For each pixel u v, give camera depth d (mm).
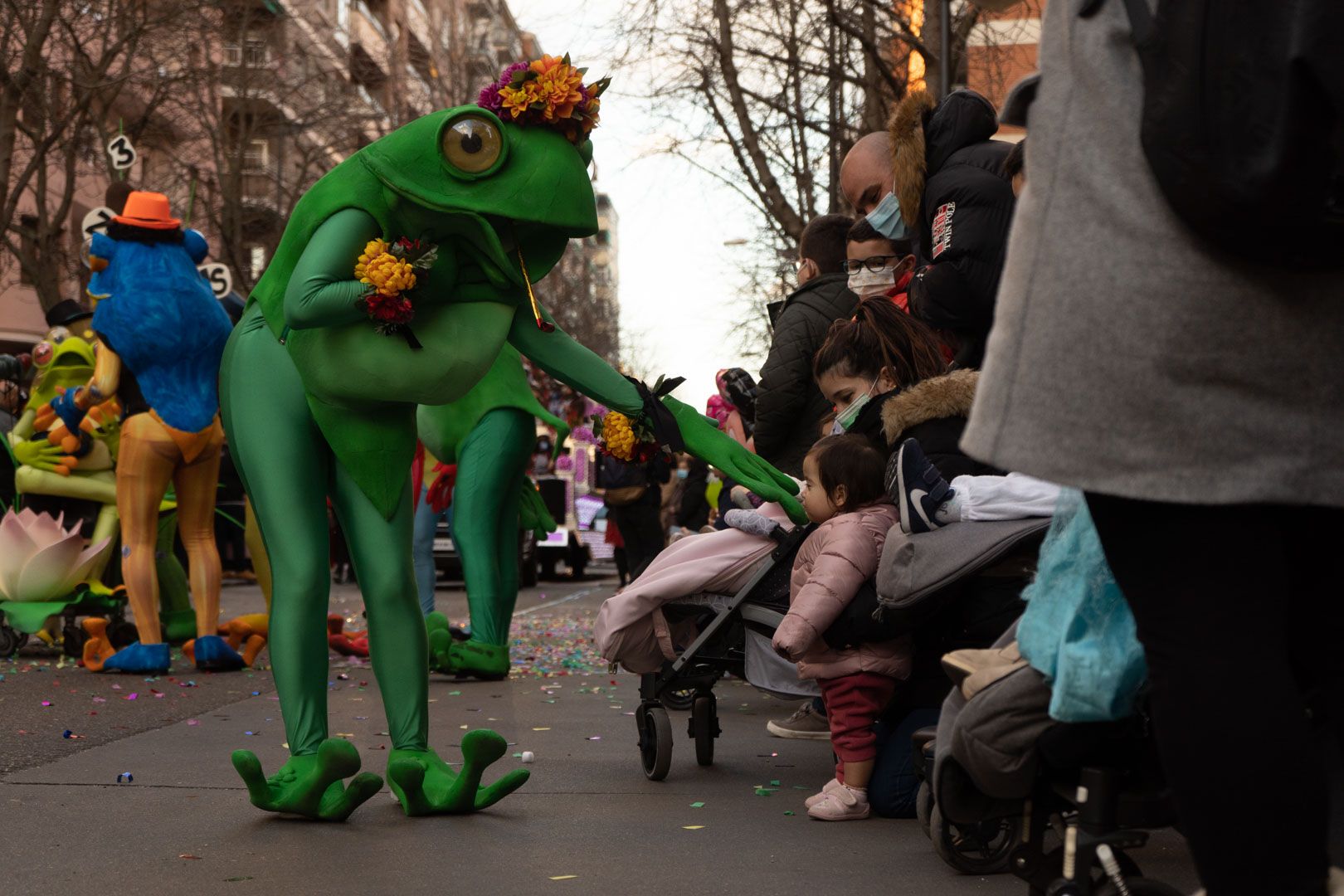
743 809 4391
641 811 4344
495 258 4098
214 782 4711
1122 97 1910
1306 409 1830
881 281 5926
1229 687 1821
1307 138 1708
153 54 23406
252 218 30344
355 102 31688
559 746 5680
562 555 23219
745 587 4762
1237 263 1821
